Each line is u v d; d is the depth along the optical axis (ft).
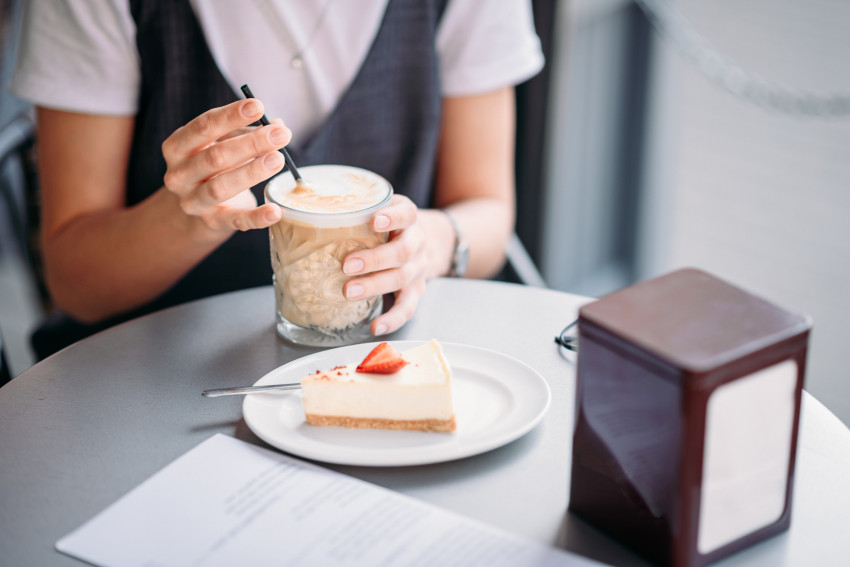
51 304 4.94
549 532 2.05
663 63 7.89
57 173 3.95
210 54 3.86
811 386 6.62
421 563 1.90
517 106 6.32
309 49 4.00
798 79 8.32
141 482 2.21
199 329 2.99
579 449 2.03
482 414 2.43
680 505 1.82
